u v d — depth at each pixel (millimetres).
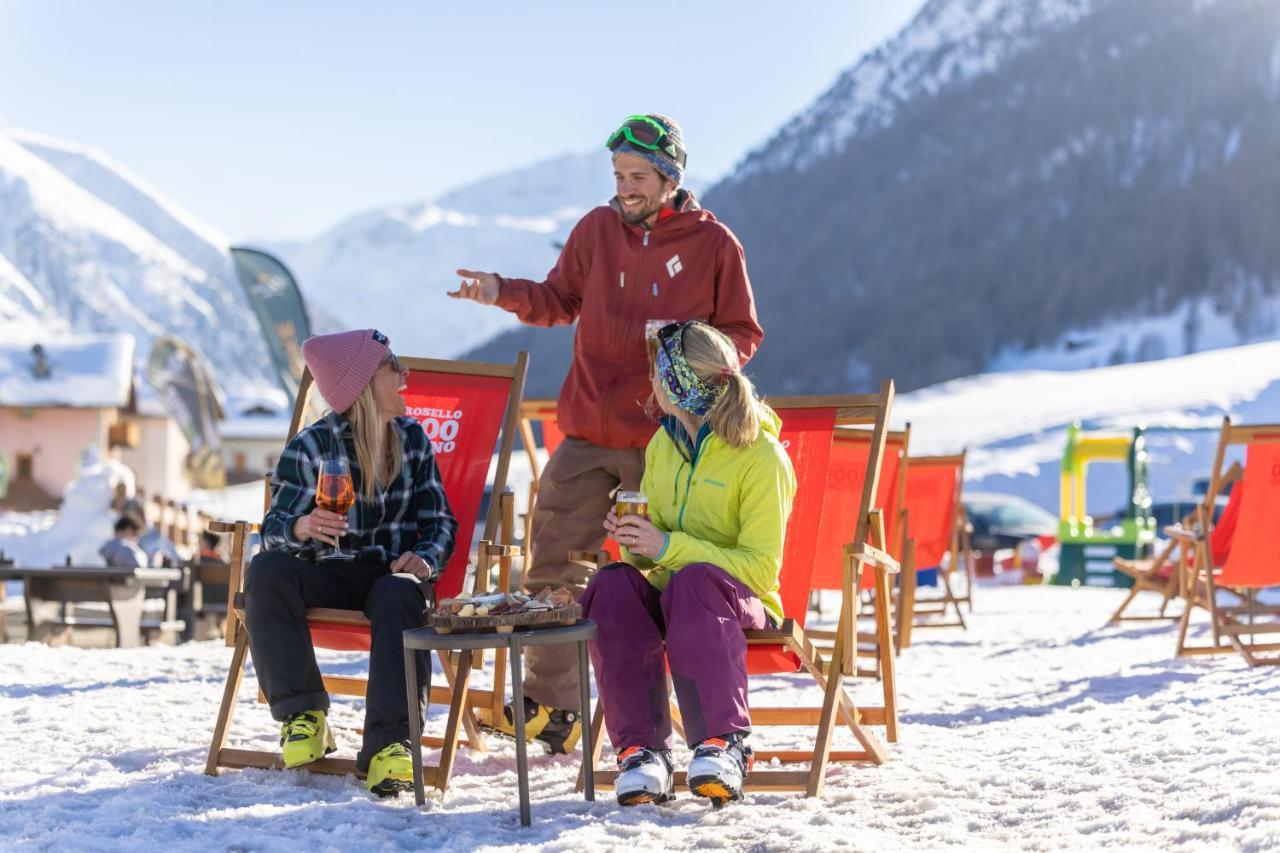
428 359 5242
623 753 4070
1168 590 9883
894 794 4109
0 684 6547
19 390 51500
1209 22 186250
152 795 4000
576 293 5281
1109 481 36375
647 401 4910
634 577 4191
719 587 4074
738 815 3912
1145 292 144625
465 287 5129
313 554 4430
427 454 4688
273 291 25641
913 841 3562
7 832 3566
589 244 5184
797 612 4734
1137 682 6512
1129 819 3621
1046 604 13391
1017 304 149500
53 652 8000
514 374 5141
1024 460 38406
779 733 5445
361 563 4512
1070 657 8086
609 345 5004
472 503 5031
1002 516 27641
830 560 7715
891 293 158375
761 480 4238
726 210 197000
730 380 4270
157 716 5504
